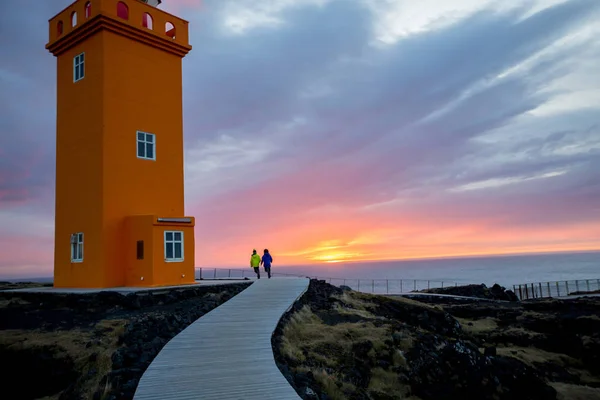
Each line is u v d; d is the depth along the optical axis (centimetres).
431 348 1741
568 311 2980
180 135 2842
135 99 2628
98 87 2505
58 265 2683
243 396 948
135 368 1217
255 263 3100
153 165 2675
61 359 1593
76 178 2609
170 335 1536
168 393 961
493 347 2069
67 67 2758
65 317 2000
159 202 2683
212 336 1412
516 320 2944
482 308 3212
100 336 1734
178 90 2866
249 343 1338
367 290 10969
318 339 1698
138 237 2458
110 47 2534
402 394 1478
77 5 2661
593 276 17562
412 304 2556
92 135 2522
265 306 1872
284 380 1047
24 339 1750
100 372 1317
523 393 1734
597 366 2312
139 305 2080
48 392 1514
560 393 1883
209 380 1039
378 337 1747
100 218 2433
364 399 1313
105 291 2150
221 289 2409
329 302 2322
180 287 2328
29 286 3100
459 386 1609
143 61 2694
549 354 2470
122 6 2706
